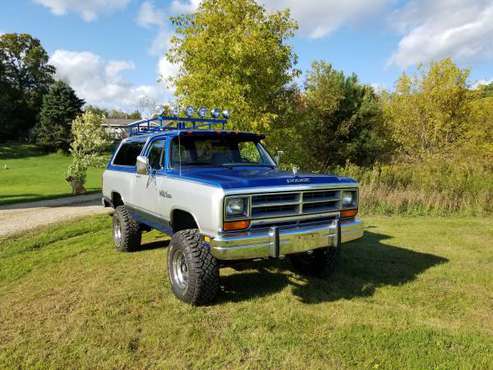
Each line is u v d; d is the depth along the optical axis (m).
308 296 4.81
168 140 5.36
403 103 21.36
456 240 7.73
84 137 19.97
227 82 11.11
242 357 3.45
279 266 5.97
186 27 12.80
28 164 40.47
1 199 16.17
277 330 3.91
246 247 4.01
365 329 3.93
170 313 4.28
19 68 70.06
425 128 20.95
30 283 5.40
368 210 11.00
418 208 11.02
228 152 5.68
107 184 7.44
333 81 22.92
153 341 3.71
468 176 12.01
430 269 5.90
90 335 3.84
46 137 49.62
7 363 3.40
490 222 9.64
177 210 4.88
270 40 11.61
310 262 5.50
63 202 14.66
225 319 4.14
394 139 22.80
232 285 5.16
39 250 7.27
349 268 5.91
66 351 3.57
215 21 11.91
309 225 4.52
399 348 3.58
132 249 6.82
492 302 4.70
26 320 4.21
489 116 19.75
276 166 5.92
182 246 4.41
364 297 4.80
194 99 11.40
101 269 5.87
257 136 6.02
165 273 5.61
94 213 11.48
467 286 5.21
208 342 3.69
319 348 3.58
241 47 10.96
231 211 4.01
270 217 4.21
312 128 20.59
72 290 5.05
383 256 6.58
